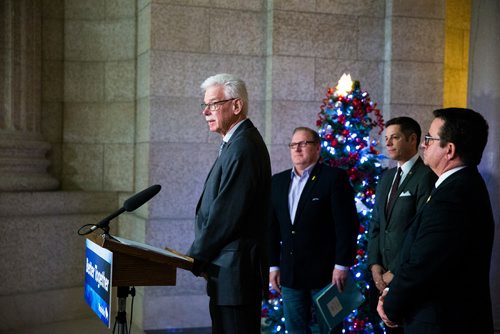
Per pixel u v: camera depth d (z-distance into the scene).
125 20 6.61
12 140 6.26
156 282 3.00
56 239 6.32
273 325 5.09
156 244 5.99
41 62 6.69
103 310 2.97
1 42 6.33
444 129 2.83
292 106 6.18
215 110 3.54
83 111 6.78
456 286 2.70
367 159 4.96
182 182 6.09
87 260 3.34
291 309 4.57
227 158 3.38
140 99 6.35
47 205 6.26
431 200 2.78
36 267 6.22
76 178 6.79
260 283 3.44
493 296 5.45
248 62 6.22
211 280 3.36
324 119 5.08
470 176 2.77
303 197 4.50
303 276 4.48
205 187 3.53
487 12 5.50
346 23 6.34
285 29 6.15
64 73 6.79
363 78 6.40
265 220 3.51
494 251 5.42
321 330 4.56
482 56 5.52
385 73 6.45
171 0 6.01
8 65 6.34
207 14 6.11
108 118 6.70
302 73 6.20
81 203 6.46
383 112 6.46
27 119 6.46
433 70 6.50
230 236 3.33
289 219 4.55
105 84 6.71
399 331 3.90
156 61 5.99
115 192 6.63
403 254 2.92
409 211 4.04
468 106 5.65
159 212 6.03
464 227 2.65
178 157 6.07
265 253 3.50
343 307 4.35
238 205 3.31
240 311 3.36
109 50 6.69
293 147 4.54
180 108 6.07
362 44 6.39
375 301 4.29
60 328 6.06
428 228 2.70
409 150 4.19
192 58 6.08
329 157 4.92
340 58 6.32
